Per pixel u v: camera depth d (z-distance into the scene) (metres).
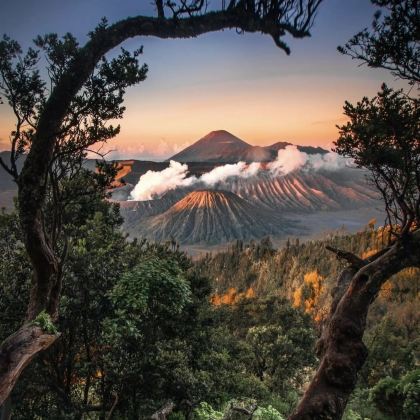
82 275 10.91
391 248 4.94
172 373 11.79
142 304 10.03
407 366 37.75
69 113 4.65
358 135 4.67
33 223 4.57
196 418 11.65
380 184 5.18
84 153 4.95
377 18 4.54
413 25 4.37
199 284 18.11
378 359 38.19
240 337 47.94
